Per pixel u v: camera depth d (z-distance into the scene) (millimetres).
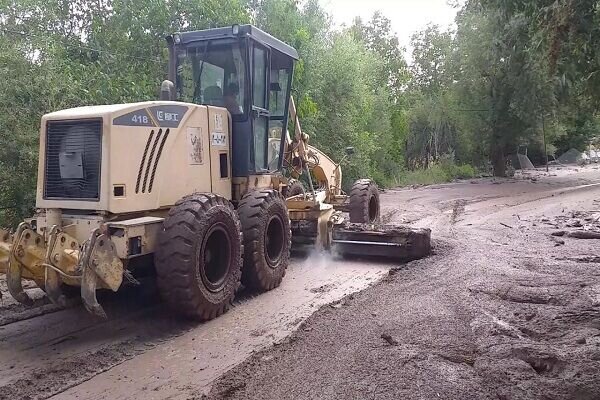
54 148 5988
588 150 53406
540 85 25625
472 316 5812
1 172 8844
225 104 7695
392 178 28047
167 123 6387
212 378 4730
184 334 5836
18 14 10656
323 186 11867
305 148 10391
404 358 4613
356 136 22047
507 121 30562
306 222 9586
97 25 12680
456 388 4078
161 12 12836
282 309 6711
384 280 7836
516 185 26078
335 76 21250
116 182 5754
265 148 8281
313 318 6082
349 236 9461
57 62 9898
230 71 7656
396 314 5973
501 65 27812
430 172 30562
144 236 5773
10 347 5402
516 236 11219
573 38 5285
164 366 4996
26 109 8977
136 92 11242
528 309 6102
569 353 4664
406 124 35688
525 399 3932
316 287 7727
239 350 5379
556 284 7098
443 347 4926
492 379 4254
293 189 10102
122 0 12805
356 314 6105
